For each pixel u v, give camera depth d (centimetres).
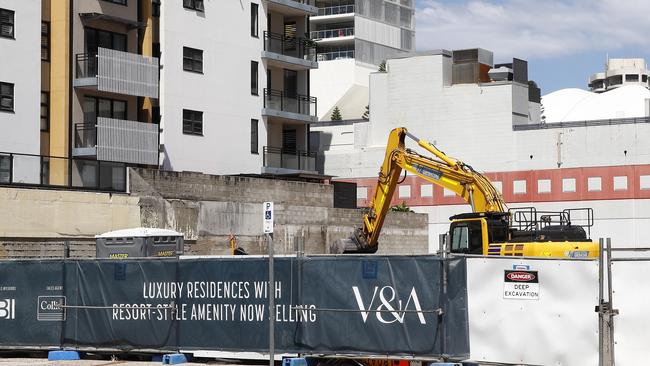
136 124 4884
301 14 6575
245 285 2358
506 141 7712
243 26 5981
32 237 3850
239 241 4956
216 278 2391
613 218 7225
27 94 4541
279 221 5250
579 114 11131
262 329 2333
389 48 15188
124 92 4859
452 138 7925
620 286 2098
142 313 2469
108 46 4938
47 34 4712
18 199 3809
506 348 2123
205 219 4728
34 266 2588
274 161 6216
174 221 4531
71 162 4272
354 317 2233
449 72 8056
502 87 7750
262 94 6119
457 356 2142
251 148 6012
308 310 2277
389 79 8244
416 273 2177
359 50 14538
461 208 7688
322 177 6400
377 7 14975
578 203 7338
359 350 2223
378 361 2262
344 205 6234
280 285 2311
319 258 2273
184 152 5491
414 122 8094
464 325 2152
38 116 4591
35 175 4100
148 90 5006
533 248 3456
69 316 2548
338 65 14238
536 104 8369
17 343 2588
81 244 4034
